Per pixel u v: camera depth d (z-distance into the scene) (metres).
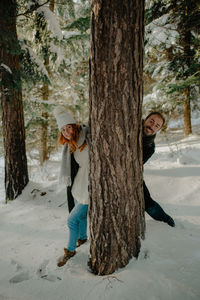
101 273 1.67
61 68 6.80
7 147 4.19
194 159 4.83
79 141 1.88
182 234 2.08
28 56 4.84
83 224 2.18
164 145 8.73
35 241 2.47
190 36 6.65
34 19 5.00
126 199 1.59
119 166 1.51
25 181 4.37
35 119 6.95
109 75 1.33
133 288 1.44
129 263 1.68
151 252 1.77
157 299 1.35
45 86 7.78
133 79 1.37
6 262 2.04
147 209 2.34
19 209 3.72
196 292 1.36
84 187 1.92
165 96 6.80
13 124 4.14
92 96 1.44
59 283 1.66
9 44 3.76
